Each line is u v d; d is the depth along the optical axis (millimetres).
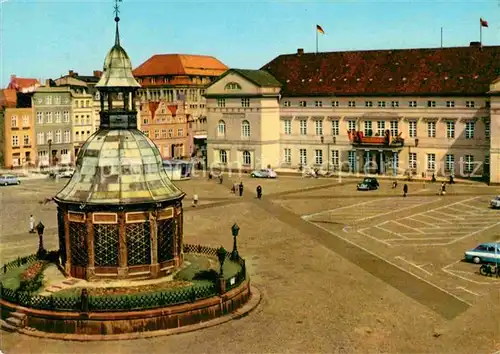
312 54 120750
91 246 38469
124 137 40062
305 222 67688
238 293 38594
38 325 34844
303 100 114812
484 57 102188
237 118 116750
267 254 53719
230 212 74312
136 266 38875
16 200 84188
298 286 44219
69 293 36625
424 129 103438
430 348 33281
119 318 34375
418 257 52406
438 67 104812
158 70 179500
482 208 74562
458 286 44312
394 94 105000
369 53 114438
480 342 34125
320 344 33719
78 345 33125
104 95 41250
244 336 34656
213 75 184250
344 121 111062
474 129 99000
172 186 40875
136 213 38438
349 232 62438
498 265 47594
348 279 46000
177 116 144000
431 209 74438
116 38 41156
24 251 55094
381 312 38844
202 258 44844
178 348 32906
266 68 123312
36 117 125375
